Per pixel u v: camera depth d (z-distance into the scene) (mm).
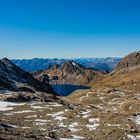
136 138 46750
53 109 72438
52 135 43625
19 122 55031
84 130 49938
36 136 39719
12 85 159750
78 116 62875
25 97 103375
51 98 122312
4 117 60250
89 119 59719
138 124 57312
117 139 44969
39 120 58656
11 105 80312
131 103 107938
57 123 55719
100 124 55250
